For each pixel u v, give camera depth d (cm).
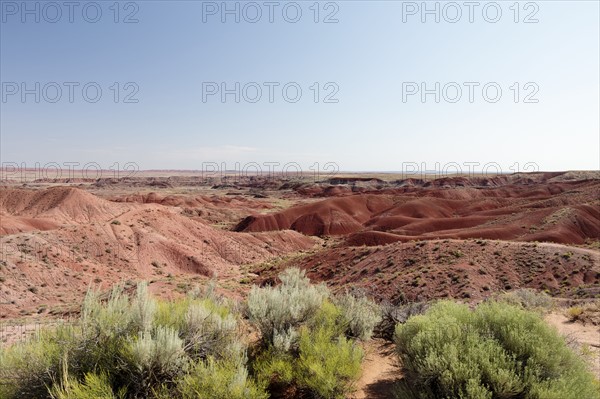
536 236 6969
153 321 516
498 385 439
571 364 493
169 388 447
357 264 4272
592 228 7431
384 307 908
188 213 12056
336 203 12050
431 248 3934
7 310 2981
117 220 6219
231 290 2908
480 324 583
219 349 523
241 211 13200
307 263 4912
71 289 3891
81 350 454
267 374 533
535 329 541
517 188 16138
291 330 621
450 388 452
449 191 15350
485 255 3672
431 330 550
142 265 5228
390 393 550
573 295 2509
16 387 420
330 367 519
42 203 8806
